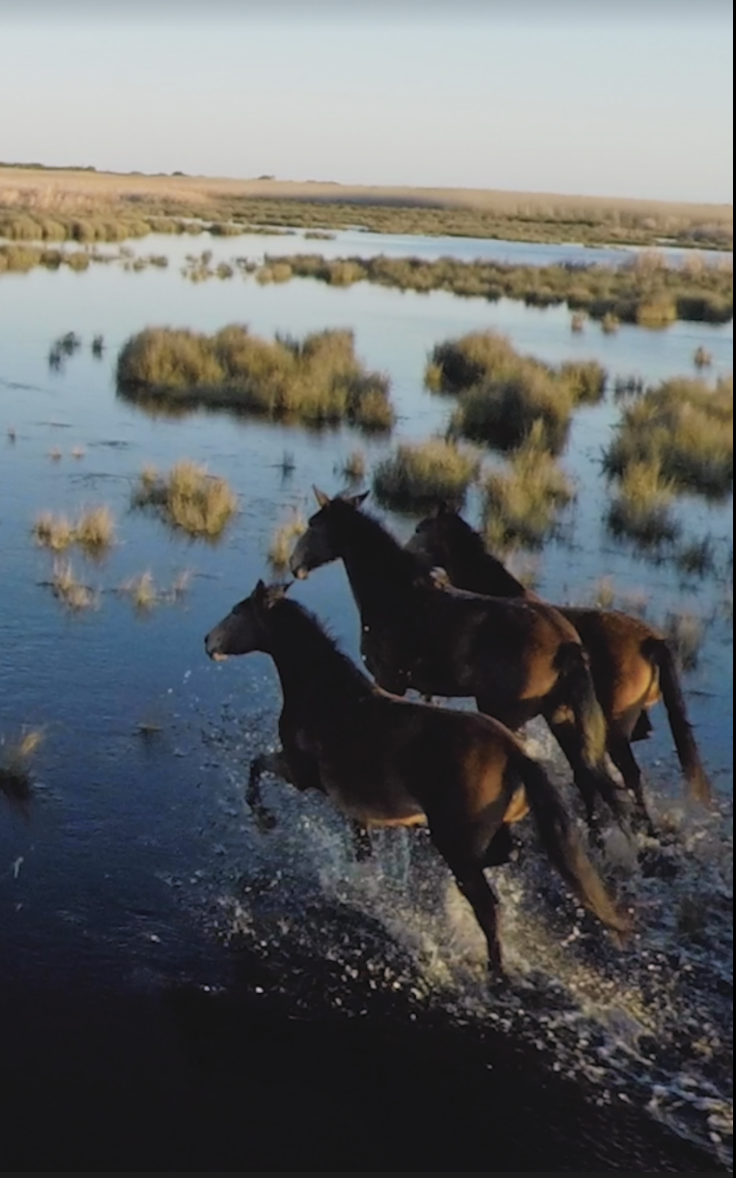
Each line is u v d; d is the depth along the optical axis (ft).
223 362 76.18
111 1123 16.97
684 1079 18.26
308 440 62.34
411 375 82.07
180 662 33.17
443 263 169.89
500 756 19.30
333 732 20.97
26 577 38.91
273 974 20.44
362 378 73.46
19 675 31.48
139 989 19.80
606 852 24.18
